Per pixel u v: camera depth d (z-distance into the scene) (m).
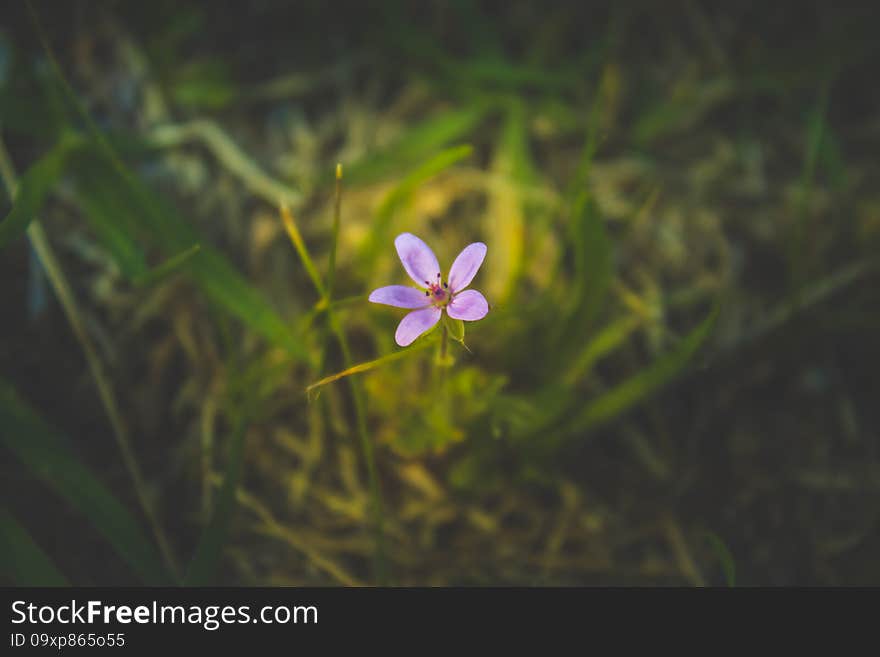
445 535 0.21
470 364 0.21
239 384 0.21
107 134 0.22
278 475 0.21
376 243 0.20
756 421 0.22
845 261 0.22
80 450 0.21
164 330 0.22
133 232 0.20
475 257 0.17
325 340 0.20
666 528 0.21
